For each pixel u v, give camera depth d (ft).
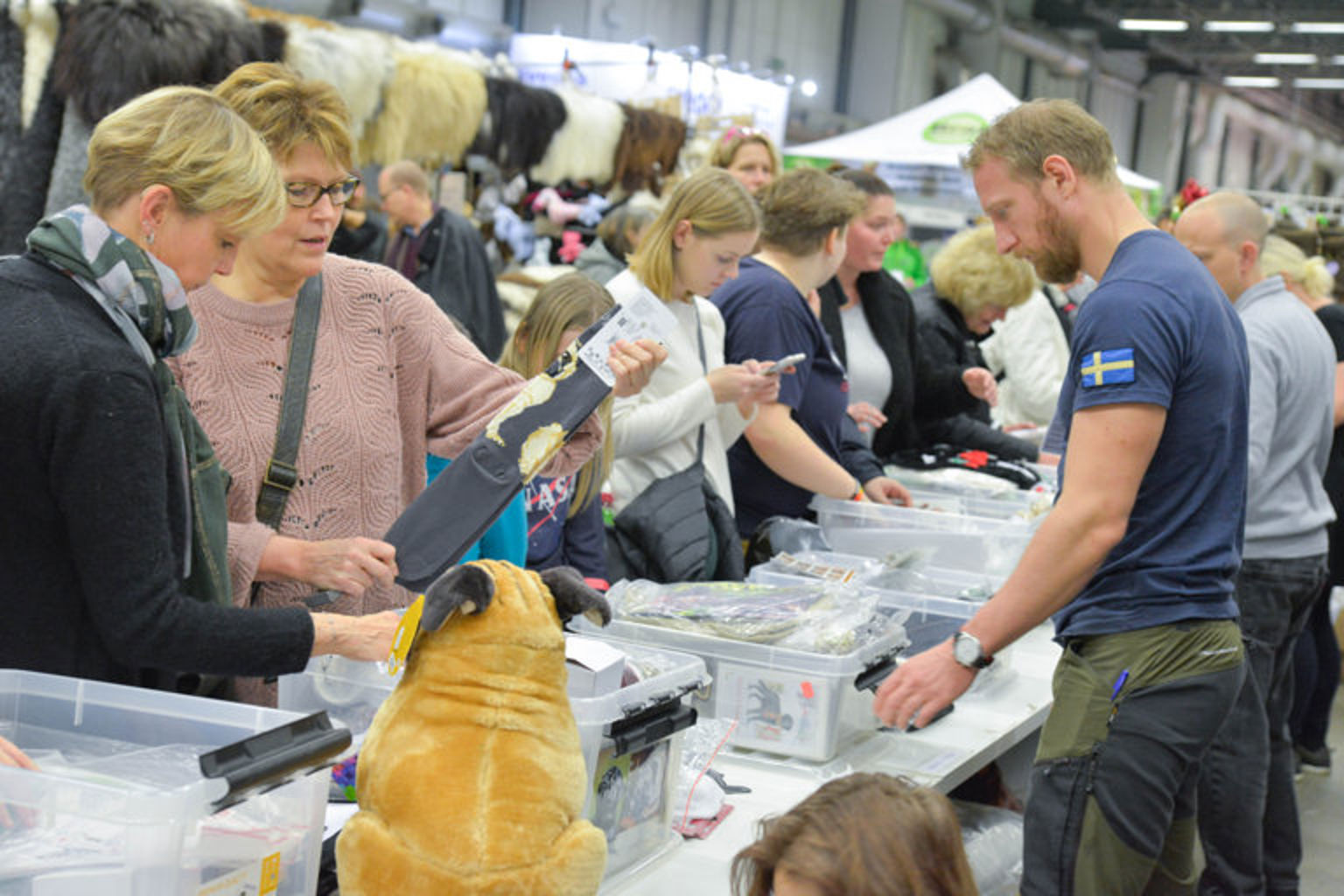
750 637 6.90
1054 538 6.15
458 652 4.00
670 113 18.85
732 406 9.62
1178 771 6.29
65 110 11.57
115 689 4.54
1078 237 6.68
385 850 3.81
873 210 11.58
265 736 4.02
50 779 3.80
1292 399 10.48
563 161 17.06
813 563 8.71
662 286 9.14
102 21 11.08
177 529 4.93
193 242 4.82
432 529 5.45
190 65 11.37
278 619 4.78
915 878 3.38
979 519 9.72
